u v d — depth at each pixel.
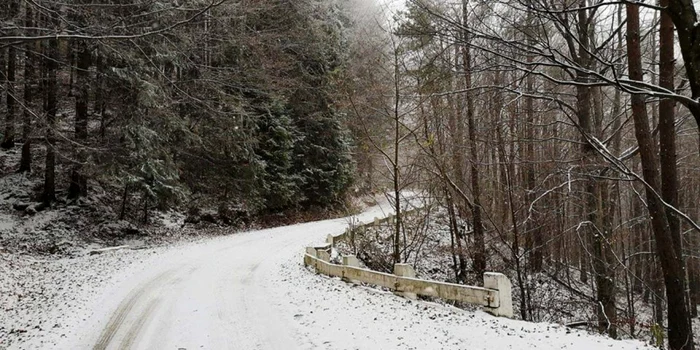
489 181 17.12
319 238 22.72
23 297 10.94
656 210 8.28
